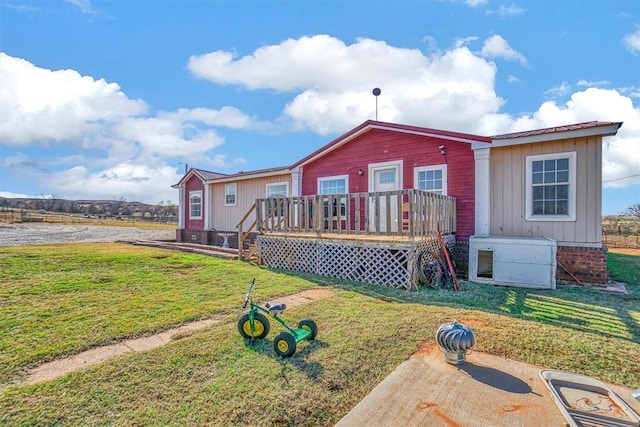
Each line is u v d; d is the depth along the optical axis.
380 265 6.79
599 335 3.89
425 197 6.99
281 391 2.67
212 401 2.53
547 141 7.44
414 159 9.34
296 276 7.54
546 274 6.48
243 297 5.61
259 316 3.71
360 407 2.40
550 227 7.45
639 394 2.31
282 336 3.28
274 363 3.14
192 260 9.80
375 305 5.12
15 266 8.08
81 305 5.02
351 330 3.99
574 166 7.20
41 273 7.37
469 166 8.41
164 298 5.50
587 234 7.07
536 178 7.64
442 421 2.23
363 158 10.34
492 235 8.09
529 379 2.81
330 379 2.85
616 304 5.36
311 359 3.22
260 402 2.51
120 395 2.60
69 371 2.99
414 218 6.53
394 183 9.73
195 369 3.02
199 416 2.34
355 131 10.24
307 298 5.63
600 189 6.95
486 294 6.01
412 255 6.34
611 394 2.54
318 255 7.86
